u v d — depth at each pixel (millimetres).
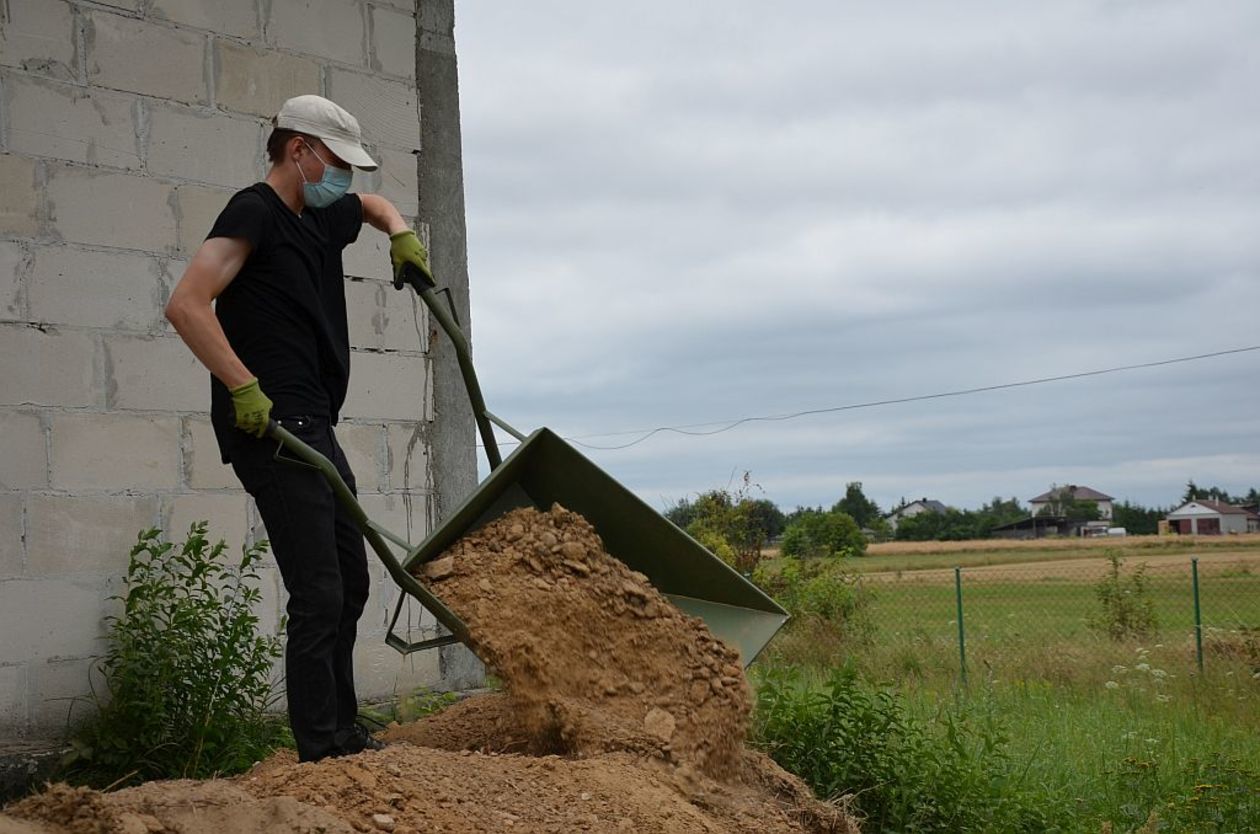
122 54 5930
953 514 85938
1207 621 18062
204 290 3984
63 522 5582
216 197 6238
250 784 3420
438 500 7184
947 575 30734
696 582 4906
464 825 3322
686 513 18438
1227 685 10984
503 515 4762
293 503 4156
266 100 6492
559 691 4285
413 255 4785
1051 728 8188
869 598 18266
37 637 5461
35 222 5598
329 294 4551
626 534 4824
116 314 5824
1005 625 17719
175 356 6012
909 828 5180
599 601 4516
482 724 5004
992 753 5977
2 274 5477
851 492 79562
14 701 5375
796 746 5453
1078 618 19188
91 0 5836
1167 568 28219
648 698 4422
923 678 11625
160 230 6012
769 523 18078
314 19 6750
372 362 6910
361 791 3357
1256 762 7320
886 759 5508
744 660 4797
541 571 4484
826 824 4504
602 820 3613
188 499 6008
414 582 4191
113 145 5871
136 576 5766
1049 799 5812
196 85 6199
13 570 5418
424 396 7148
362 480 6824
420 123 7316
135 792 3020
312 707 4137
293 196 4418
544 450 4688
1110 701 10203
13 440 5461
